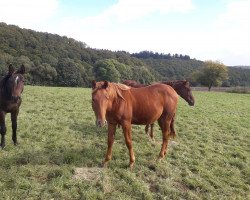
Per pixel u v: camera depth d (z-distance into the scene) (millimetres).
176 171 6977
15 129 7766
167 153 8281
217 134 11633
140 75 71812
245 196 6246
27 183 5582
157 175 6711
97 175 6254
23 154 7035
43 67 62219
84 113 13875
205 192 6180
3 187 5402
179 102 23266
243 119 16547
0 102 7234
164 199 5633
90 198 5312
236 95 42656
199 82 77750
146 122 6914
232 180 6895
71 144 8305
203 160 8016
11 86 6988
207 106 22375
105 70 61594
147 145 8898
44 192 5348
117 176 6344
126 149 8211
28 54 68688
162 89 7219
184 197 5859
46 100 18594
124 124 6453
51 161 6828
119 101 6254
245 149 9773
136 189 5812
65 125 10742
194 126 12906
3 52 63938
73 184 5730
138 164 7125
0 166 6332
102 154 7566
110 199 5406
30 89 27656
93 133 9789
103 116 5656
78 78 64875
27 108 14203
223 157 8516
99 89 5777
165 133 7477
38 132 9312
